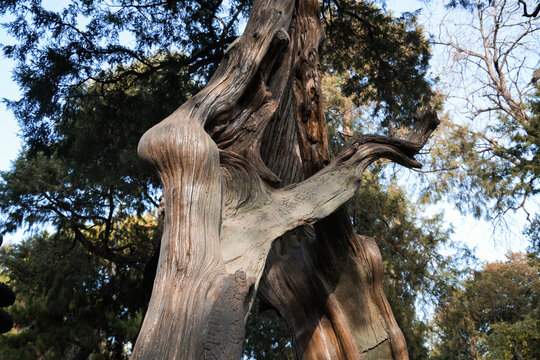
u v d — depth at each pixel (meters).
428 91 12.41
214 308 2.86
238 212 3.67
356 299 4.72
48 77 10.23
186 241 3.08
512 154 18.11
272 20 4.22
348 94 13.25
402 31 12.52
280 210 3.80
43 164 14.16
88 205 13.84
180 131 3.41
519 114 19.33
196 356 2.72
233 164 3.77
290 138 4.93
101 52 10.65
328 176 4.20
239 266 3.29
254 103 4.10
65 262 13.16
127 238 14.80
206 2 11.33
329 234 4.69
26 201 13.84
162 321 2.79
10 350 12.20
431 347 18.55
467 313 16.39
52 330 12.62
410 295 14.07
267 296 4.72
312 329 4.57
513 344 14.76
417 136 4.82
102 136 10.79
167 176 3.33
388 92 12.71
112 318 13.78
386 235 14.50
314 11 4.89
